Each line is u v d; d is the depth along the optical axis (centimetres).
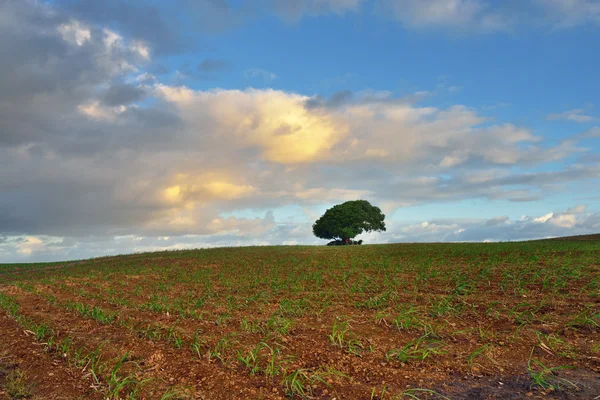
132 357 709
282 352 714
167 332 861
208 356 704
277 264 2212
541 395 510
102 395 564
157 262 2673
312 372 620
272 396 550
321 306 1052
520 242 2928
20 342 805
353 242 5712
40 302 1288
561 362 618
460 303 988
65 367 667
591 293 979
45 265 3203
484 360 639
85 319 1008
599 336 713
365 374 609
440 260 1844
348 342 742
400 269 1612
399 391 546
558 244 2444
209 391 568
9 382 605
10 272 2758
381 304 1028
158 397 555
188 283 1691
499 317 857
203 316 1022
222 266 2283
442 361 644
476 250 2194
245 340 791
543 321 806
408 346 682
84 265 2891
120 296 1408
